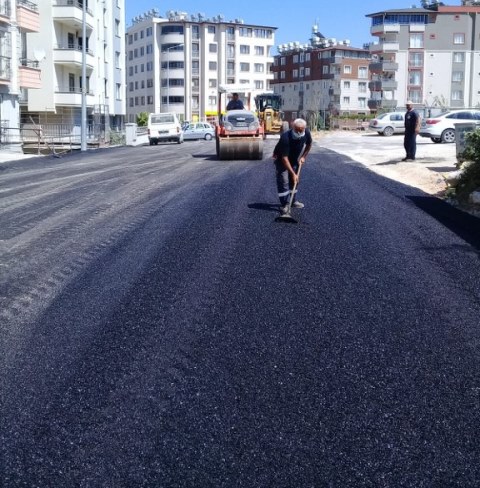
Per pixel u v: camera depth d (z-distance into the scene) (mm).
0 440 3945
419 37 87750
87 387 4613
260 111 43562
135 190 13914
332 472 3623
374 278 7066
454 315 5996
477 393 4551
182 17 99312
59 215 11016
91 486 3502
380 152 24703
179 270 7352
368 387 4617
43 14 44094
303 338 5457
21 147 32688
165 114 41906
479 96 88750
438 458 3764
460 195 12102
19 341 5426
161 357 5094
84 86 33000
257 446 3869
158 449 3842
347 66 96250
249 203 11766
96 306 6227
